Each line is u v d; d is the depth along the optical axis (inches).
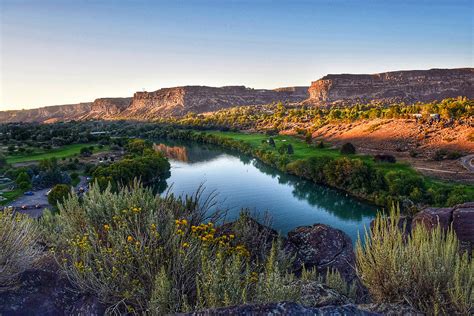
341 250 346.0
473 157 3196.4
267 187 3024.1
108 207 234.2
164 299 163.6
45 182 2977.4
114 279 178.9
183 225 223.9
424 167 3073.3
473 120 4188.0
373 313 130.9
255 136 6594.5
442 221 370.6
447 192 2110.0
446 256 203.3
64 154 4795.8
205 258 187.0
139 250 192.5
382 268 211.3
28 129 7736.2
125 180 2706.7
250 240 270.1
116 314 166.4
